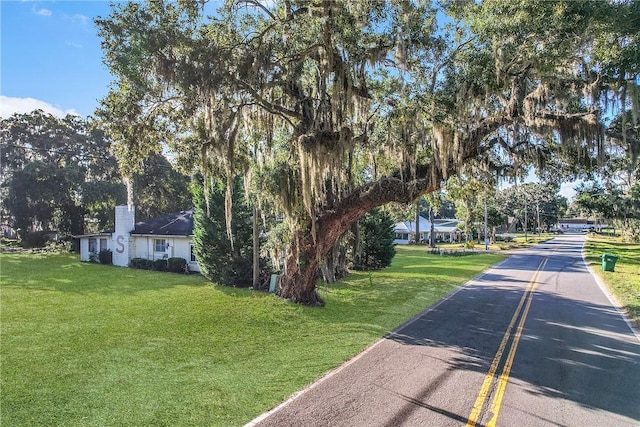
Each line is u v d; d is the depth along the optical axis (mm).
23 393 6531
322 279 19016
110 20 9594
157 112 12156
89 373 7445
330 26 9945
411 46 10258
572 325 10875
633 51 8594
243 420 5531
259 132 12891
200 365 7883
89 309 13008
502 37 9250
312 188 11086
